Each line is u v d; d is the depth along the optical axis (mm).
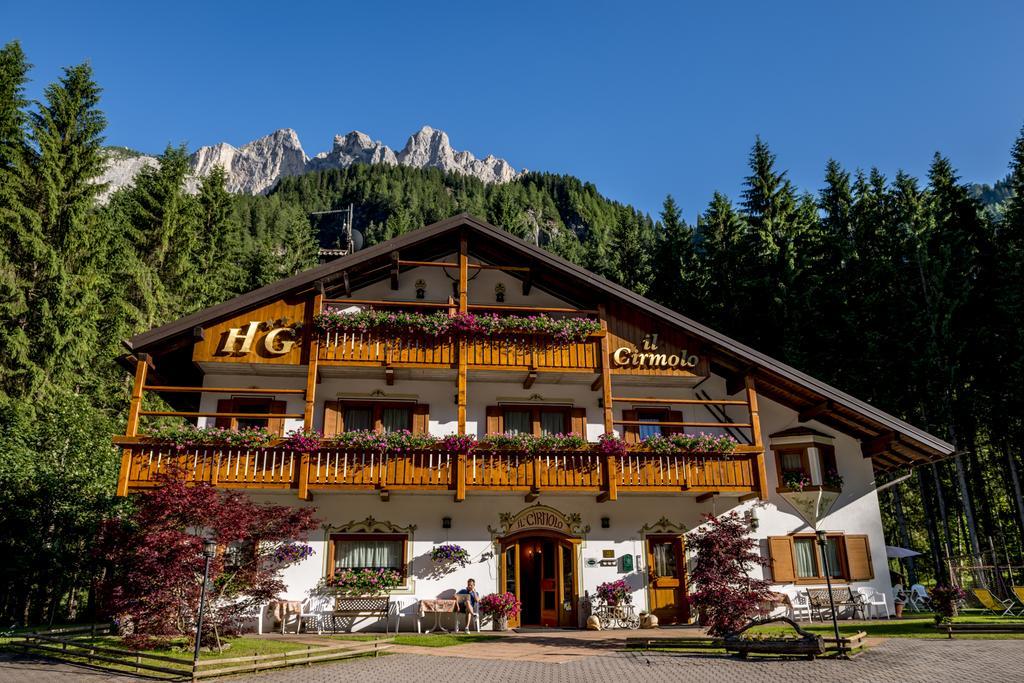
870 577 19891
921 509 37344
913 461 21625
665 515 19609
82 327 28578
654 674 11250
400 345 18750
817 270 33031
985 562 29672
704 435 18859
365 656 13180
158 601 12156
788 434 20484
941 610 18500
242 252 54562
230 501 13523
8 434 22188
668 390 20938
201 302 40094
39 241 27484
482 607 18016
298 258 54938
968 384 29156
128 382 32156
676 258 40062
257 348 18234
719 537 14461
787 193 37781
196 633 11742
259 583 13477
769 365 19281
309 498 17812
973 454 30656
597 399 20422
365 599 17750
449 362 18781
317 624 17453
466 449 17750
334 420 19016
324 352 18359
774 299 31812
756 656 12938
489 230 19672
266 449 17344
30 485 20562
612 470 18125
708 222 38938
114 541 13055
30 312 27375
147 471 16922
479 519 18875
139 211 39094
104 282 30922
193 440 17078
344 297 20422
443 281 20875
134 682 10523
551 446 18078
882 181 34969
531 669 11750
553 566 19125
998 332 27984
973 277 30062
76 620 23531
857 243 33344
